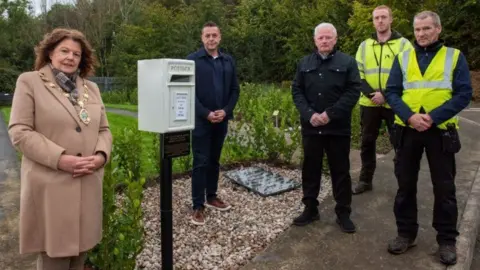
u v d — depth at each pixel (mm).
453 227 3125
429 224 3807
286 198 4625
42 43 2369
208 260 3221
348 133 3578
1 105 21297
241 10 26203
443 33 18672
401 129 3219
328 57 3494
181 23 22969
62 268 2385
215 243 3518
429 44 3084
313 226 3775
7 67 24969
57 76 2326
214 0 23609
